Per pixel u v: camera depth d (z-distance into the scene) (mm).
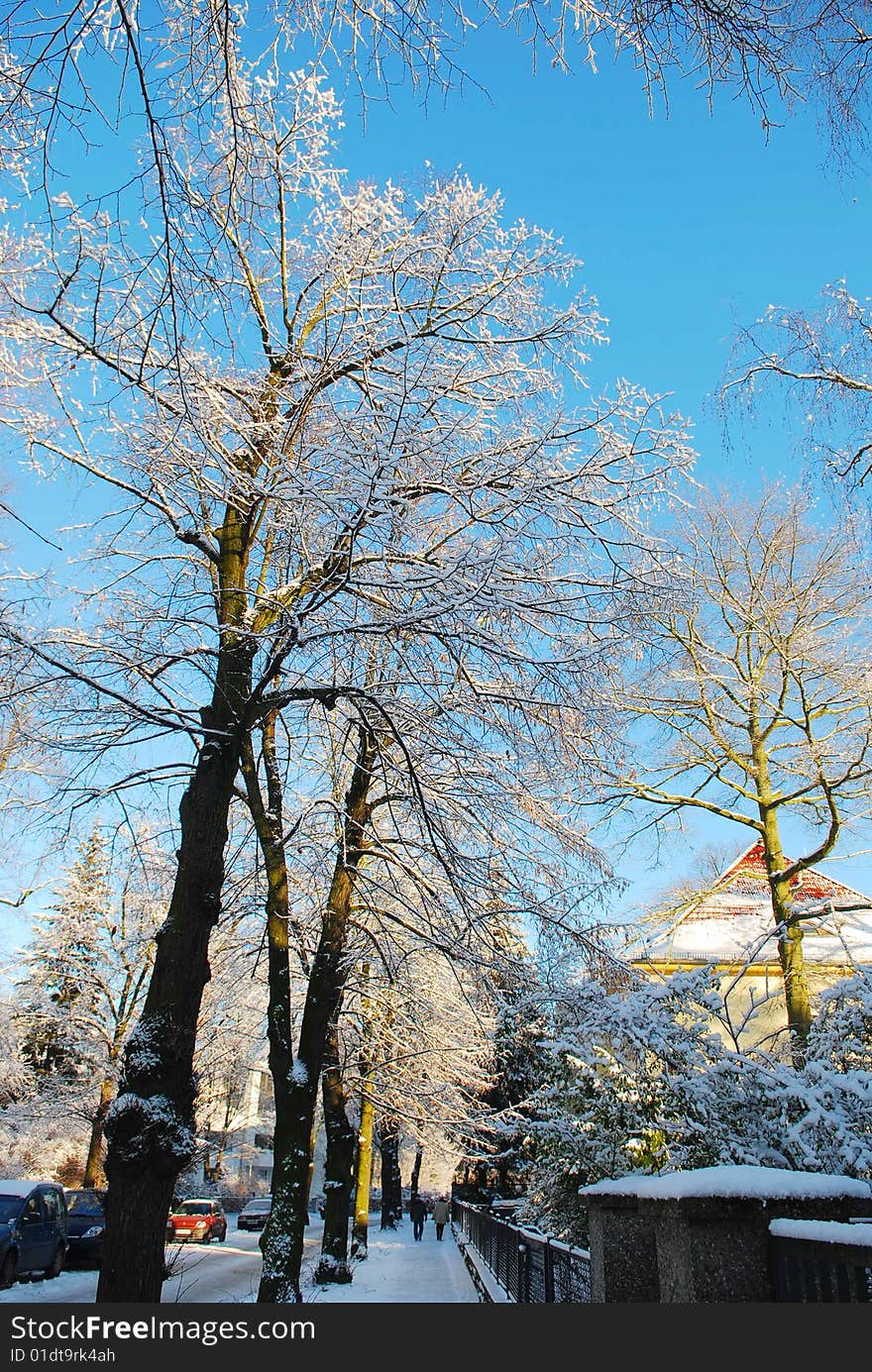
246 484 8211
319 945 10602
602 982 9500
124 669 8461
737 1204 3686
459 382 9172
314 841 11680
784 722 16500
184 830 7324
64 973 28234
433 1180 68938
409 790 9281
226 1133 35125
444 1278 17281
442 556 8523
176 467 8773
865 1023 8430
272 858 10258
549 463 8711
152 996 6695
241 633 7805
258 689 7812
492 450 8867
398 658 8359
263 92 7602
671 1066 8250
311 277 9219
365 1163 24344
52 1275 16688
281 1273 8969
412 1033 17000
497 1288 13406
